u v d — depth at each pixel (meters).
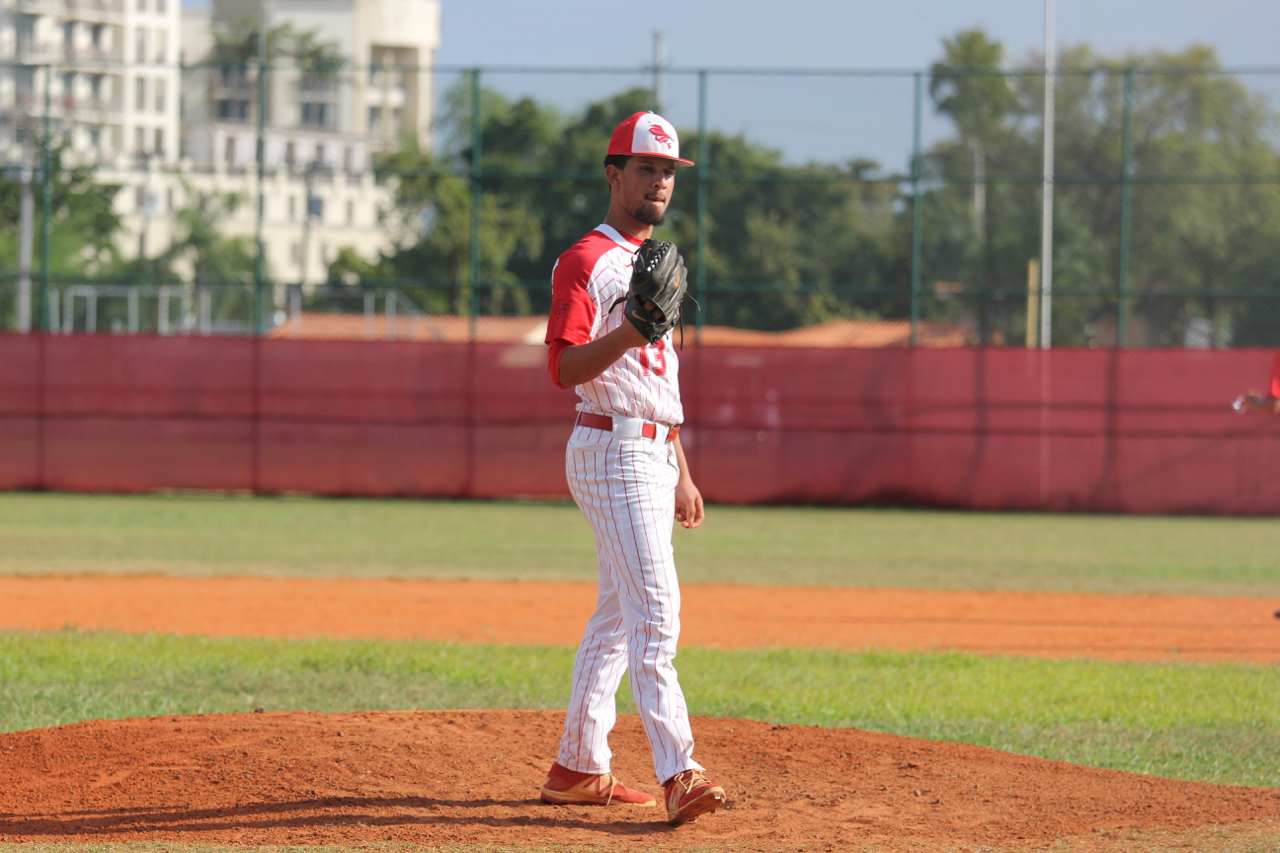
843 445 77.25
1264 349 74.75
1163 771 20.72
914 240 78.31
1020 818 16.70
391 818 16.02
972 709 25.25
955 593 43.84
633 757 19.81
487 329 135.62
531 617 38.25
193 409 78.94
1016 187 126.81
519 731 20.52
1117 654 32.94
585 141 143.00
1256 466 74.75
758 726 21.66
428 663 28.84
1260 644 34.69
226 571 46.62
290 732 19.66
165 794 16.84
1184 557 54.72
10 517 64.38
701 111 79.25
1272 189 122.88
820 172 142.38
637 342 14.65
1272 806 17.41
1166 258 123.56
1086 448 75.81
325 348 78.75
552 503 76.50
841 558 53.00
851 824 16.33
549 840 15.25
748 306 144.62
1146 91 126.38
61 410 78.94
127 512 67.44
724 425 77.62
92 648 30.12
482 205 142.62
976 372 76.50
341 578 45.59
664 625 15.76
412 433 78.69
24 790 16.98
